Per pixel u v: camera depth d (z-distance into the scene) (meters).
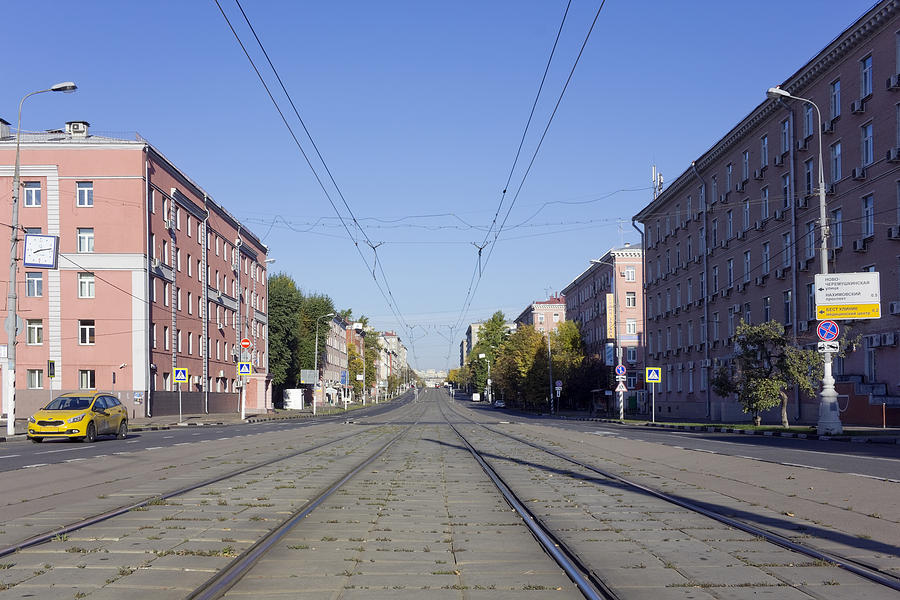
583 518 9.44
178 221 55.00
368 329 163.62
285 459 18.44
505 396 111.44
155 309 49.59
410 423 46.56
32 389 46.41
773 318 42.28
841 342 29.33
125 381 46.91
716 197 51.97
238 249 71.75
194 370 57.94
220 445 23.83
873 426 31.80
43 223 47.09
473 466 16.78
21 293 47.03
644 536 8.19
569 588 6.09
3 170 47.22
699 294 55.12
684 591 5.88
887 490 11.38
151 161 49.34
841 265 34.97
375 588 6.06
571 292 107.75
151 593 5.77
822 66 36.09
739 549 7.48
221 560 6.84
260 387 75.50
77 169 47.38
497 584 6.20
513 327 160.00
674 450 21.16
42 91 28.72
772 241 42.50
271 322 87.06
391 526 8.88
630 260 80.75
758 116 43.41
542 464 17.27
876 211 32.31
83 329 47.16
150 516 9.34
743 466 15.88
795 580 6.19
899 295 30.88
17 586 5.95
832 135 35.81
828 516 9.32
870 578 6.21
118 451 21.02
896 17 30.83
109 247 47.25
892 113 31.19
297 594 5.86
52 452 20.66
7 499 11.04
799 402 38.81
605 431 35.38
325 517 9.54
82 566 6.59
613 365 71.00
